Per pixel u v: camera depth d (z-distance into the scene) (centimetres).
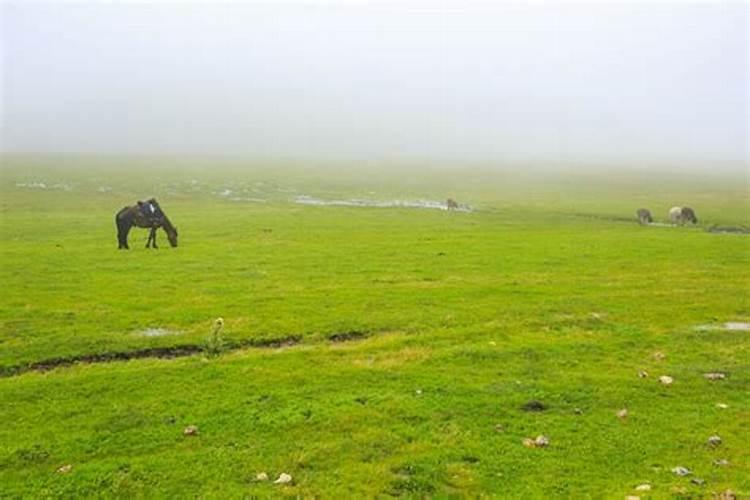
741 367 2416
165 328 2847
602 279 4081
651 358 2514
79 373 2291
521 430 1820
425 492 1491
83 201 9494
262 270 4225
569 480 1546
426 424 1847
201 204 9425
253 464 1608
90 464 1598
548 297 3516
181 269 4197
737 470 1603
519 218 8281
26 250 4859
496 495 1476
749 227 7706
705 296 3606
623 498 1455
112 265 4281
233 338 2706
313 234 6169
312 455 1650
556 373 2309
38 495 1463
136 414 1900
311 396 2048
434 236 6075
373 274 4156
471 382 2197
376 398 2020
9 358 2405
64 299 3325
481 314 3138
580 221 8075
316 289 3653
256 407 1958
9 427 1811
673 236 6281
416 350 2567
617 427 1853
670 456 1678
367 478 1541
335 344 2708
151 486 1502
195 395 2056
